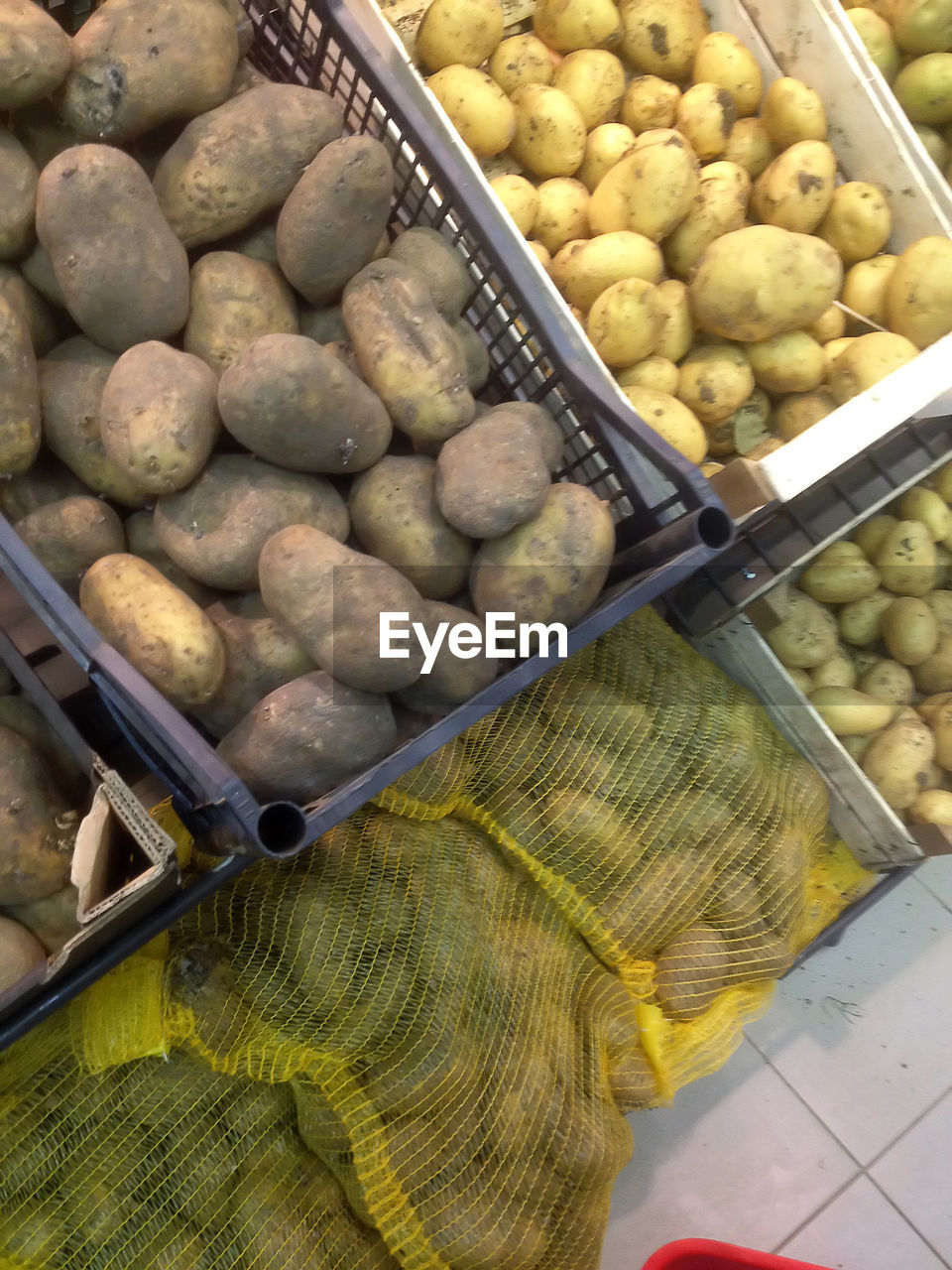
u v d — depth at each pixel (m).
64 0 0.75
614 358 0.90
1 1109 0.62
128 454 0.59
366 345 0.64
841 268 0.87
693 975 0.86
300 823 0.54
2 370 0.61
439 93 0.94
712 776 0.87
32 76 0.60
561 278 0.94
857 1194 1.01
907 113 1.05
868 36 1.02
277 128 0.65
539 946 0.81
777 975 0.91
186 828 0.62
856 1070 1.06
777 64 1.06
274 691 0.60
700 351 0.95
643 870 0.84
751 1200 1.00
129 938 0.57
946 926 1.13
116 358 0.67
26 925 0.63
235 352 0.66
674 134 0.90
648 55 1.03
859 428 0.79
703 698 0.90
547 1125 0.73
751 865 0.89
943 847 0.92
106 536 0.66
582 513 0.61
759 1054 1.05
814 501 0.89
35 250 0.65
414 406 0.63
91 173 0.58
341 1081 0.69
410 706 0.65
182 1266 0.62
